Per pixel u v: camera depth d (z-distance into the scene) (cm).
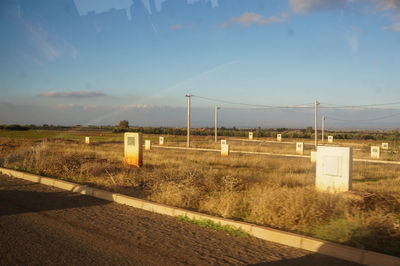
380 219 625
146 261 482
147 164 1812
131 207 849
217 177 1283
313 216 670
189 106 4131
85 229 643
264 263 480
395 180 1330
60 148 3017
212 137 8081
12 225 659
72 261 476
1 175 1419
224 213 727
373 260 474
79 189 1053
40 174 1391
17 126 11262
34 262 470
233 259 496
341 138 8431
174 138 7100
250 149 3634
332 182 927
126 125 11025
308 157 2881
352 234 567
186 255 510
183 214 741
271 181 1270
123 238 590
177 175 1284
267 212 700
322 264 478
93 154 2336
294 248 550
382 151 3750
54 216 739
